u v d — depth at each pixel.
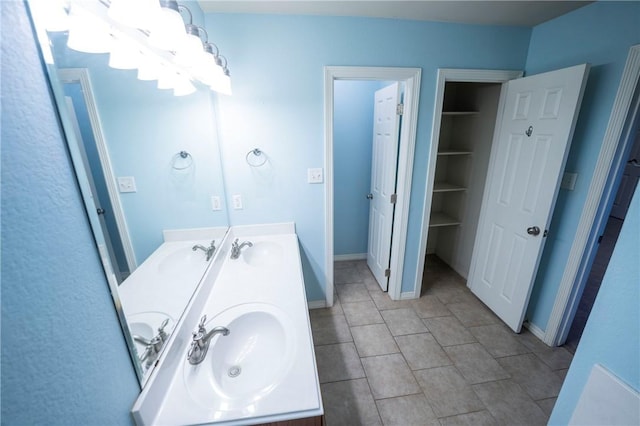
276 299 1.27
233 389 0.96
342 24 1.73
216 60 1.34
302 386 0.84
